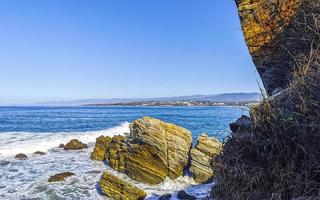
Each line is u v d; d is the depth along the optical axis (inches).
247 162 185.8
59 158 804.6
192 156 634.8
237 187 180.9
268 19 269.6
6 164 738.2
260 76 278.1
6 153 844.0
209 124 1859.0
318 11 225.6
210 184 602.9
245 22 284.0
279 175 164.6
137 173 644.1
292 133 167.3
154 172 633.6
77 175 643.5
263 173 173.0
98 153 785.6
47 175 643.5
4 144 958.4
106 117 2908.5
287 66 249.4
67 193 546.0
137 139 667.4
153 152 643.5
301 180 155.8
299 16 240.7
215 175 198.7
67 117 2878.9
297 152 163.8
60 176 619.2
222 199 188.9
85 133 1289.4
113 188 535.8
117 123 2100.1
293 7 252.2
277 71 259.6
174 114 3307.1
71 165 728.3
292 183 157.8
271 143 175.3
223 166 191.9
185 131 663.1
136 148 655.8
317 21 215.5
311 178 154.1
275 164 170.1
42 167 710.5
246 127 224.2
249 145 188.2
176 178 633.0
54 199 518.0
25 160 780.0
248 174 177.8
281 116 171.5
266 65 269.3
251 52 279.3
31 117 2817.4
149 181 631.2
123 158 673.6
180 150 647.1
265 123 181.8
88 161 767.7
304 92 172.4
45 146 951.6
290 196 157.4
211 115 3024.1
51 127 1769.2
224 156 195.9
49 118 2684.5
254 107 193.8
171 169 634.2
